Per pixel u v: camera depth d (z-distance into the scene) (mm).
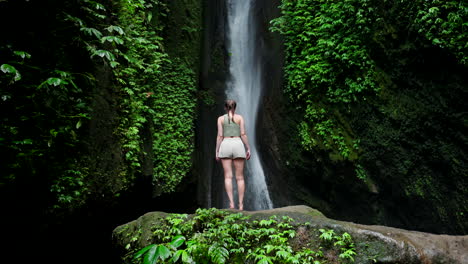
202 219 3459
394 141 6258
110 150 5195
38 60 4012
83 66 4742
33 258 4375
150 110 6488
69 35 4461
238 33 12852
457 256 2990
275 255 3090
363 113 6965
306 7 8305
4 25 3648
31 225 4039
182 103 8336
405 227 6512
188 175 7871
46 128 4039
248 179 10422
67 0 4375
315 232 3174
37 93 3869
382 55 6500
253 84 11359
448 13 4898
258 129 10656
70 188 4352
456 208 5125
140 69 6918
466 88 4770
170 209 7633
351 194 7480
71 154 4418
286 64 8750
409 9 5613
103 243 5500
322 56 7688
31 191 3961
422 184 5805
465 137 4867
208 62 11133
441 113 5262
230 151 4629
